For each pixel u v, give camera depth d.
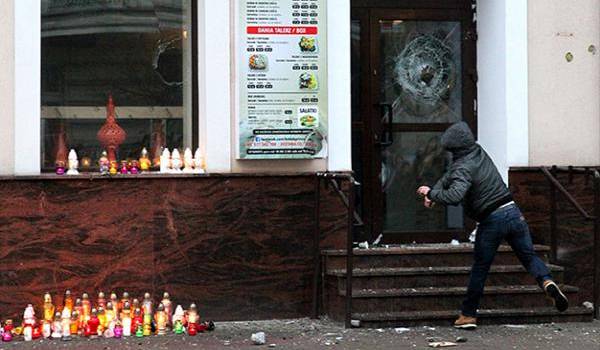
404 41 26.72
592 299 24.59
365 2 26.45
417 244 26.31
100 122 23.83
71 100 23.67
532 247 21.70
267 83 23.50
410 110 26.73
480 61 26.64
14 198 22.33
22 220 22.36
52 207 22.50
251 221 23.47
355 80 26.47
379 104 26.44
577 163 25.42
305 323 23.14
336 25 23.98
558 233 24.80
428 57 26.80
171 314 22.84
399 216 26.58
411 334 21.67
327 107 23.86
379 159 26.47
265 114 23.50
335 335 21.58
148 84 24.11
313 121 23.73
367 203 26.31
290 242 23.62
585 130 25.48
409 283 23.34
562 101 25.38
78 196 22.62
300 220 23.69
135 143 24.02
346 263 23.08
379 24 26.56
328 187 23.73
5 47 22.53
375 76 26.48
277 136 23.56
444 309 23.03
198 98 24.02
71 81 23.69
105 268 22.72
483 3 26.39
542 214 25.03
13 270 22.31
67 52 23.69
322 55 23.75
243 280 23.41
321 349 20.16
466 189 21.31
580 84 25.47
